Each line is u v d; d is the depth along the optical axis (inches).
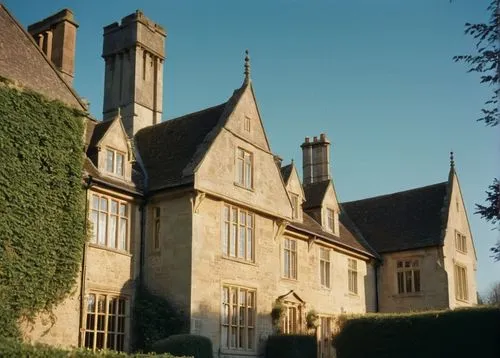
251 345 925.8
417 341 901.2
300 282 1081.4
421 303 1279.5
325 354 1114.1
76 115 792.3
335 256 1202.6
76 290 757.3
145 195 889.5
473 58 471.2
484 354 846.5
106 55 1064.8
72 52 920.9
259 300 950.4
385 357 922.1
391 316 935.7
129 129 1008.9
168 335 812.6
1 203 683.4
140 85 1034.7
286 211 1033.5
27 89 745.0
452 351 870.4
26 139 723.4
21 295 687.7
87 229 783.1
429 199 1405.0
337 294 1183.6
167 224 870.4
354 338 956.6
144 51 1055.0
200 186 856.3
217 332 858.8
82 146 791.1
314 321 1065.5
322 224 1198.3
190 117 991.0
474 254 1443.2
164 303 839.1
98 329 789.9
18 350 500.7
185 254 843.4
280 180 1035.9
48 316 719.1
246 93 987.9
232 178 924.0
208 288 856.9
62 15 917.2
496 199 474.0
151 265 868.6
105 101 1055.6
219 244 889.5
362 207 1494.8
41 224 721.0
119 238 847.1
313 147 1382.9
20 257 692.7
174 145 949.8
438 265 1280.8
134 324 830.5
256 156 984.9
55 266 729.6
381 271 1342.3
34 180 722.8
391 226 1393.9
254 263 951.6
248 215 961.5
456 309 888.9
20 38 779.4
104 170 844.6
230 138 932.0
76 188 771.4
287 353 914.1
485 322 855.1
